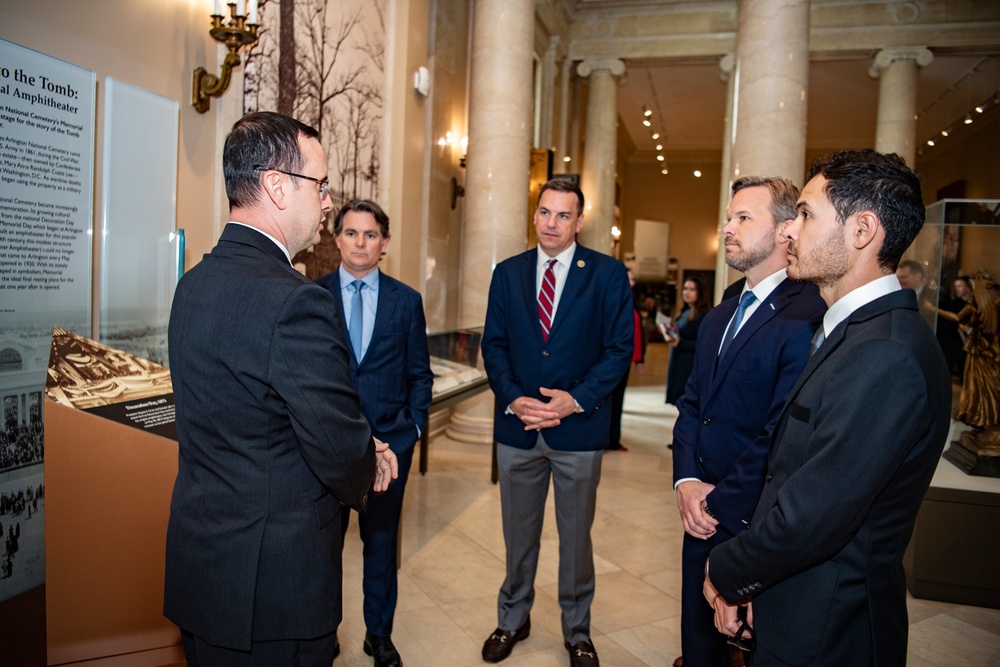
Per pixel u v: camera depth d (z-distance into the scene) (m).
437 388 3.13
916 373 1.02
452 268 6.48
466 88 6.64
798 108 5.47
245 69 3.35
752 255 1.74
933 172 14.81
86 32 2.44
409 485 4.58
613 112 10.20
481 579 3.13
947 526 3.04
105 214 2.53
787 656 1.12
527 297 2.35
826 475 1.04
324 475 1.16
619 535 3.78
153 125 2.75
